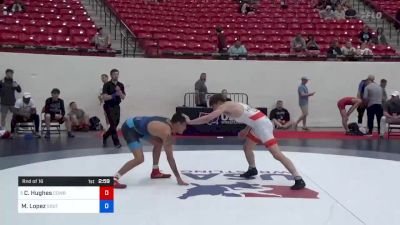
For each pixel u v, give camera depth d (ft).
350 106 48.44
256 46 51.42
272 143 19.69
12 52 41.45
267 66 47.96
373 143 36.60
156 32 51.47
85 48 44.68
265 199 17.92
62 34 46.88
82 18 52.39
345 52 49.83
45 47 43.01
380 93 41.32
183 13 60.13
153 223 14.74
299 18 60.75
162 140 20.04
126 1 60.85
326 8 62.95
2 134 36.32
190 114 40.88
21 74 41.68
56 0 55.88
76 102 43.86
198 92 44.06
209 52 48.88
